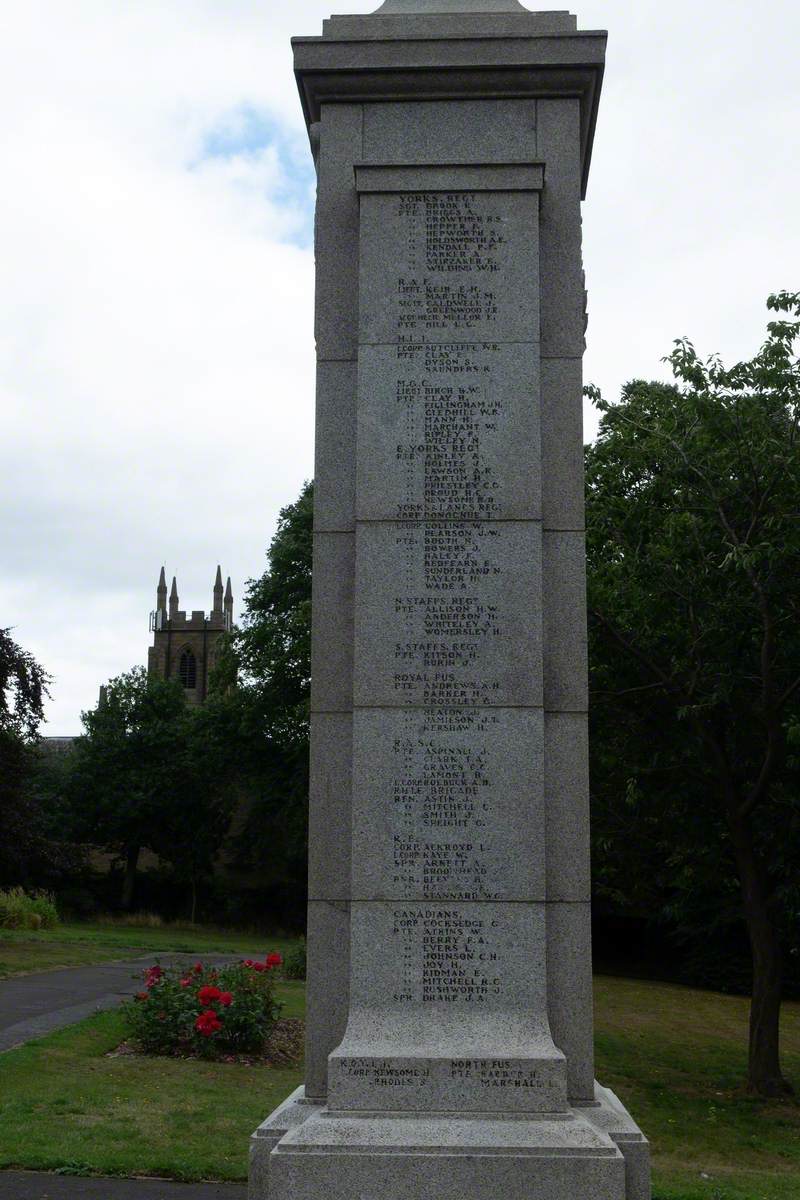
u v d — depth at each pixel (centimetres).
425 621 885
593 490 2131
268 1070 1605
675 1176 1234
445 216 938
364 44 962
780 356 1873
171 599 10450
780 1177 1306
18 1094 1297
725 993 3584
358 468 905
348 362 938
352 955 844
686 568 1925
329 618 905
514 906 847
